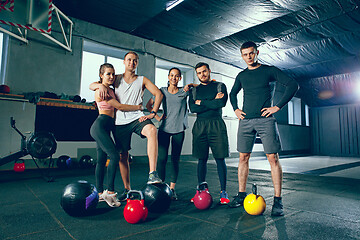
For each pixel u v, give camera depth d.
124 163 2.35
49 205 2.17
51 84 5.06
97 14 5.30
